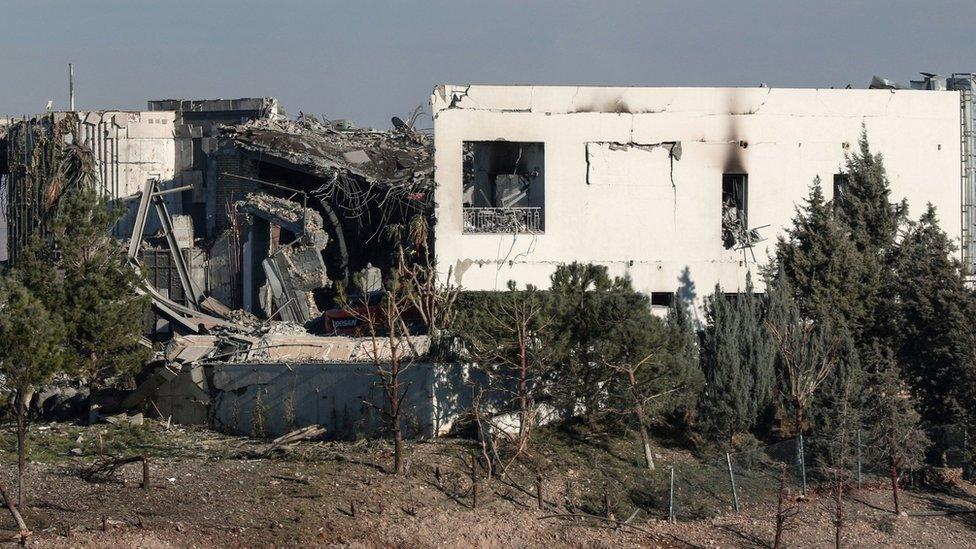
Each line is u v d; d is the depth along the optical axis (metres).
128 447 69.62
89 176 117.69
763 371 74.06
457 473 65.25
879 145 91.19
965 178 93.31
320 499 60.59
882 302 78.12
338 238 106.25
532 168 89.19
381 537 57.59
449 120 84.88
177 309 99.50
